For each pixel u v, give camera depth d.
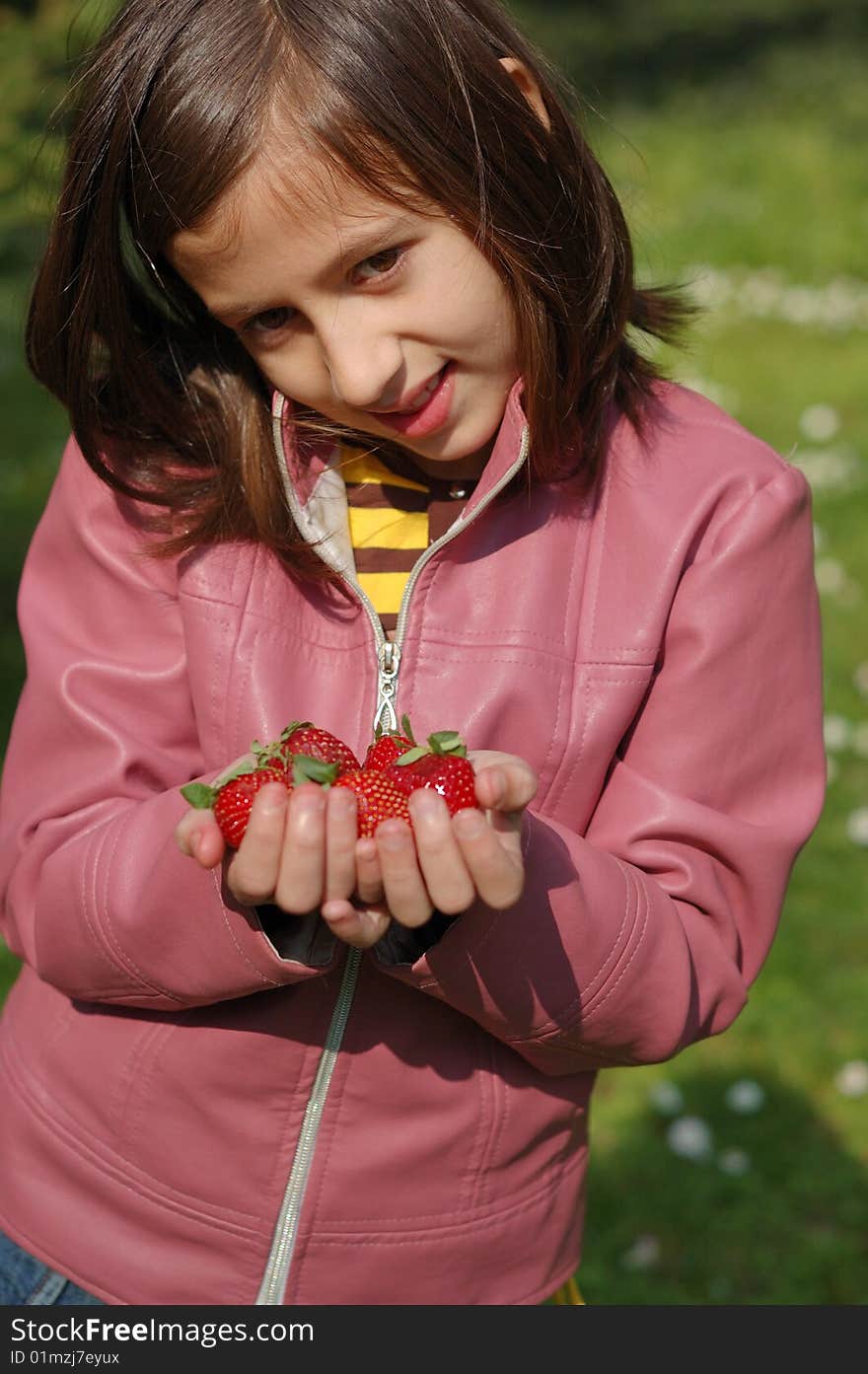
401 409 0.95
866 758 2.39
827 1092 1.82
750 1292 1.59
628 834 1.00
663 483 1.02
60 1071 1.05
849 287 4.92
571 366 0.99
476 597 1.01
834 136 6.67
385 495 1.04
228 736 1.01
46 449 3.62
